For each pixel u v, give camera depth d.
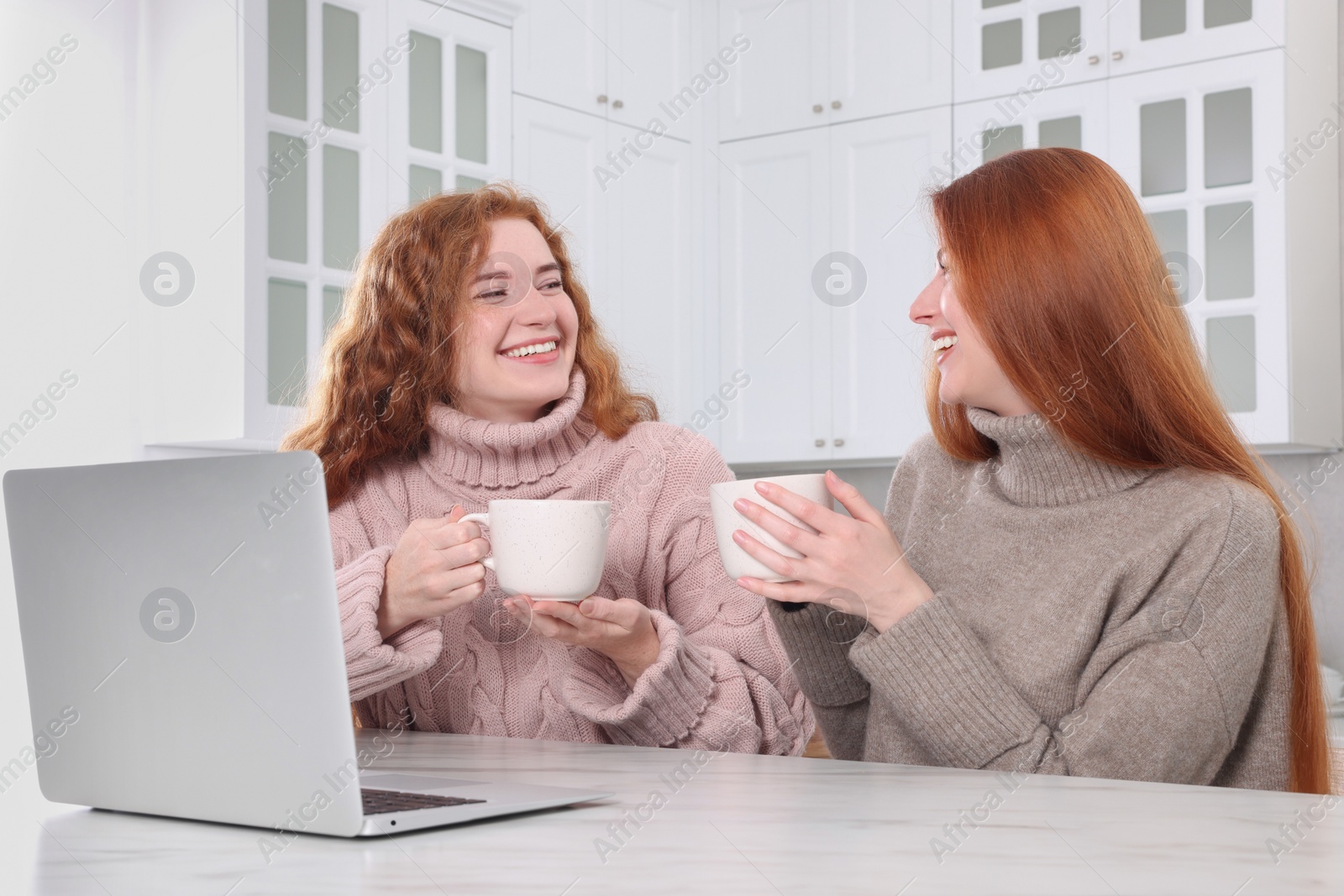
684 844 0.60
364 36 2.29
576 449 1.34
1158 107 2.47
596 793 0.74
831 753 1.22
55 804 0.77
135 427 2.18
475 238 1.30
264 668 0.63
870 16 2.84
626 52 2.88
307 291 2.18
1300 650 1.03
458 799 0.70
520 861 0.56
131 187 2.19
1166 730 0.92
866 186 2.84
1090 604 1.02
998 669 0.96
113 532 0.69
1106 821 0.66
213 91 2.09
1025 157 1.06
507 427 1.27
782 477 0.94
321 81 2.20
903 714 0.97
